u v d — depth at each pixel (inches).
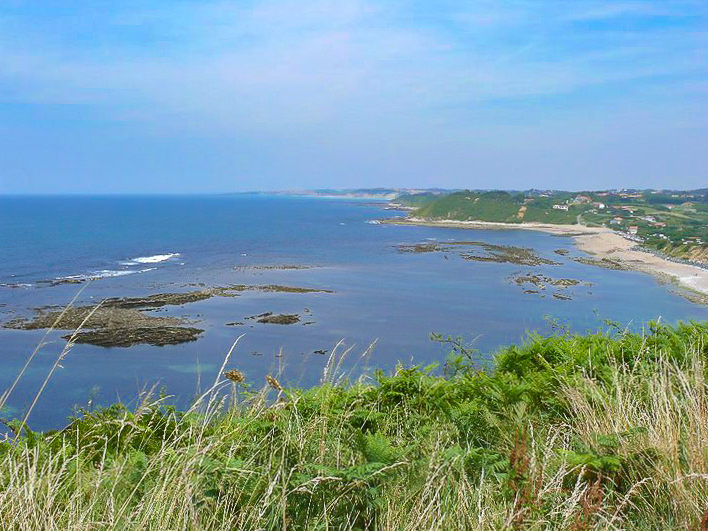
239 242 4190.5
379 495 117.3
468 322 1620.3
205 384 992.2
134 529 98.6
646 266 3171.8
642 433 141.5
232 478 115.6
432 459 121.6
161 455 119.0
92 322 1453.0
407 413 174.1
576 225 6683.1
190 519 101.6
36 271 2474.2
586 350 218.4
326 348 1283.2
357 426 164.2
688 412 146.5
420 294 2070.6
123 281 2192.4
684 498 116.5
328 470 115.9
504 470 131.2
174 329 1398.9
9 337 1311.5
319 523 109.0
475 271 2731.3
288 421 143.6
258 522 103.4
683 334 236.5
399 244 4153.5
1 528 97.4
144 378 1037.8
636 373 201.5
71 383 1008.9
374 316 1664.6
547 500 116.6
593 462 127.8
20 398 917.2
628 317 1755.7
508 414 164.6
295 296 1952.5
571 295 2139.5
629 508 122.7
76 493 109.0
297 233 5182.1
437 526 104.7
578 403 170.1
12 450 129.9
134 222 6584.6
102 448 143.7
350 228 5989.2
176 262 2898.6
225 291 1988.2
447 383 188.5
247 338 1358.3
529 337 240.2
